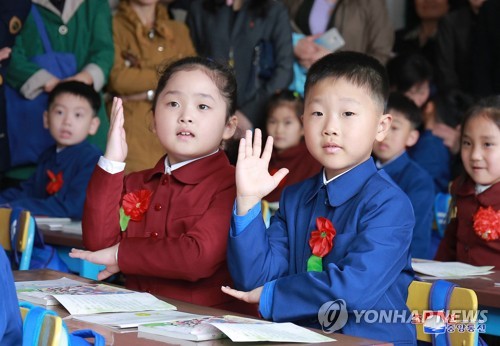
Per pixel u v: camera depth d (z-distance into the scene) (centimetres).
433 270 295
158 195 274
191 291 263
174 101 272
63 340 146
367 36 608
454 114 588
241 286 233
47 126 493
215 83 274
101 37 547
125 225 276
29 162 538
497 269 346
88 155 479
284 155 511
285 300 221
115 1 616
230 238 231
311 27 601
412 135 482
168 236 268
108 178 270
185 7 618
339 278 217
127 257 261
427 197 462
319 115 242
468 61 624
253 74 557
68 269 370
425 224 456
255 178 228
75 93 487
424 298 229
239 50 558
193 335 174
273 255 238
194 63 277
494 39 604
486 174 358
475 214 357
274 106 521
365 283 219
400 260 230
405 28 664
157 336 177
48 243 367
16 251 331
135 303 211
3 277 147
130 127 532
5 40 507
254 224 229
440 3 643
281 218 254
